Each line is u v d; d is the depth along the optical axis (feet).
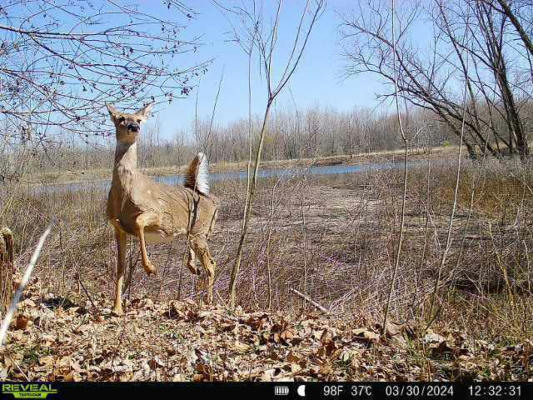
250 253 12.79
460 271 12.18
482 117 32.30
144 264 9.45
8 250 7.88
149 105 9.89
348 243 14.51
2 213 12.01
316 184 27.73
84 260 13.37
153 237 10.38
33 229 13.76
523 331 8.23
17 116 10.22
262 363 7.24
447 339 8.04
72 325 8.45
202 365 6.89
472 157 22.06
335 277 12.82
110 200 9.50
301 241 14.35
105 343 7.71
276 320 8.94
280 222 15.51
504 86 25.52
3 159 12.76
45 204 14.88
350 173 28.58
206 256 11.41
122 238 9.64
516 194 16.10
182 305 9.66
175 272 13.74
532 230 12.66
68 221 15.07
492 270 12.19
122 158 9.41
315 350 7.62
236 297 11.78
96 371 6.82
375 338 7.97
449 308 10.41
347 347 7.75
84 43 10.10
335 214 19.01
